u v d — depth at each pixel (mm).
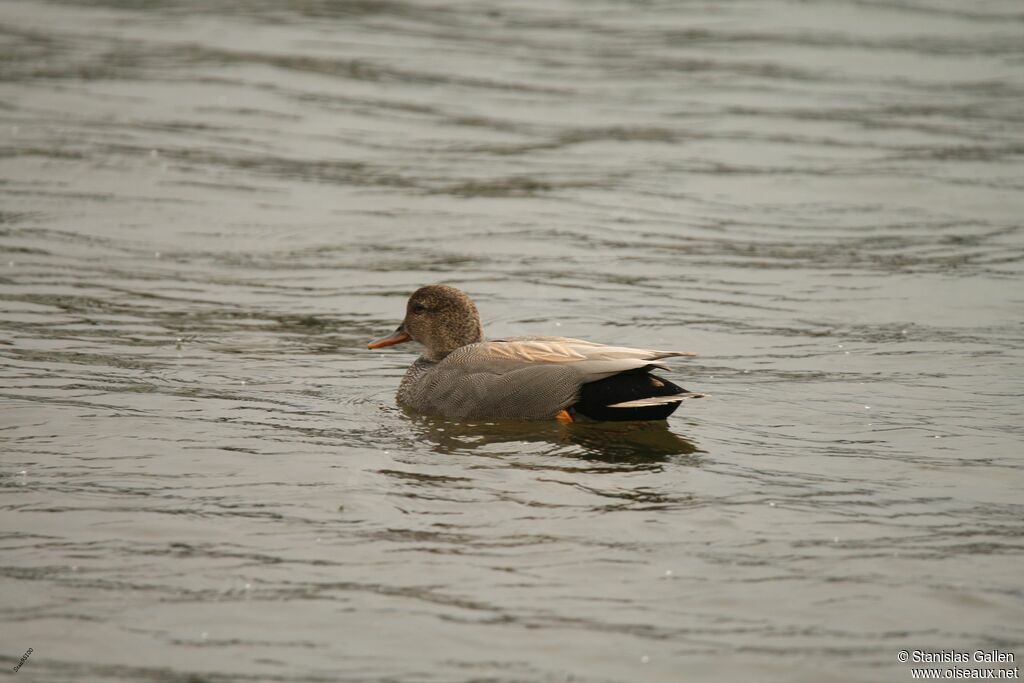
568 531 10336
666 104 28953
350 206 21938
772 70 31844
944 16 37219
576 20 37469
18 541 9984
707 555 9953
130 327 16094
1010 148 25469
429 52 33375
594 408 12742
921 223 21328
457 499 10953
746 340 16172
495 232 20766
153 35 34094
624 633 8820
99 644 8594
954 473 11766
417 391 13672
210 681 8203
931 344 15898
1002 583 9547
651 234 20812
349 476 11438
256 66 31281
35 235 19688
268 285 18125
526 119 27703
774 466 11938
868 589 9438
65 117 26484
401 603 9156
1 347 15055
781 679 8320
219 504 10766
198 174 23266
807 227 21188
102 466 11578
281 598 9203
